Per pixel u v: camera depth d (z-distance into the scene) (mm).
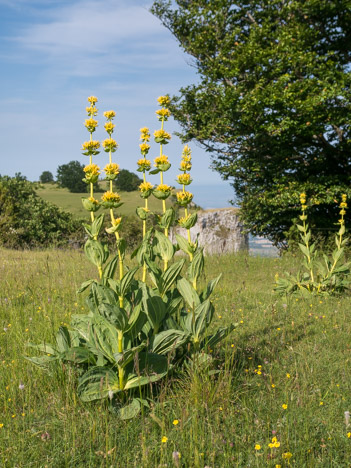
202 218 16344
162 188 3926
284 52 13828
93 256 3787
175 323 3980
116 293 3420
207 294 4090
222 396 3363
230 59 15109
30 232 21688
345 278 8367
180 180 3975
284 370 4098
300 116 13664
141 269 9062
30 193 23703
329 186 14805
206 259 13414
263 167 15555
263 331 5430
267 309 6453
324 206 15828
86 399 3293
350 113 13086
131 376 3441
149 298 3662
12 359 4152
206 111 15383
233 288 8383
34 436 2975
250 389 3697
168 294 4078
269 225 16844
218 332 4020
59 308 6074
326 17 14750
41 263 10414
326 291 7906
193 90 15727
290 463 2658
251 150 15312
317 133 14039
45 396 3557
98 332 3559
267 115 13641
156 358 3484
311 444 2877
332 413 3264
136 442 2943
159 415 3188
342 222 8312
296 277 8477
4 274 8703
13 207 22172
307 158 15836
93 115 3902
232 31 15758
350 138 14586
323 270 8383
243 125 14359
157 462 2717
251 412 3236
